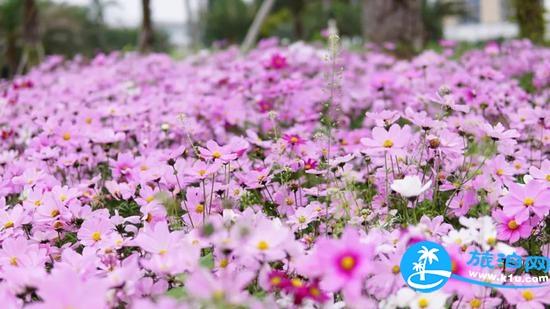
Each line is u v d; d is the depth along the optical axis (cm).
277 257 156
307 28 2559
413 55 699
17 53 1003
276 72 463
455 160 247
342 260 149
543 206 193
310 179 286
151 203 221
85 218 226
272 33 2525
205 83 470
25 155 321
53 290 132
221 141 369
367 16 729
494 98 353
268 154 298
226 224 183
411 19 711
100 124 358
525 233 196
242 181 243
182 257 164
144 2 853
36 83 561
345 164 252
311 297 152
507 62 547
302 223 216
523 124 306
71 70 684
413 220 212
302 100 415
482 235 172
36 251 198
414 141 247
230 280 151
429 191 239
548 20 757
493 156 261
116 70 577
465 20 3338
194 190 231
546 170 212
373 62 600
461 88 381
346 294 145
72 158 294
